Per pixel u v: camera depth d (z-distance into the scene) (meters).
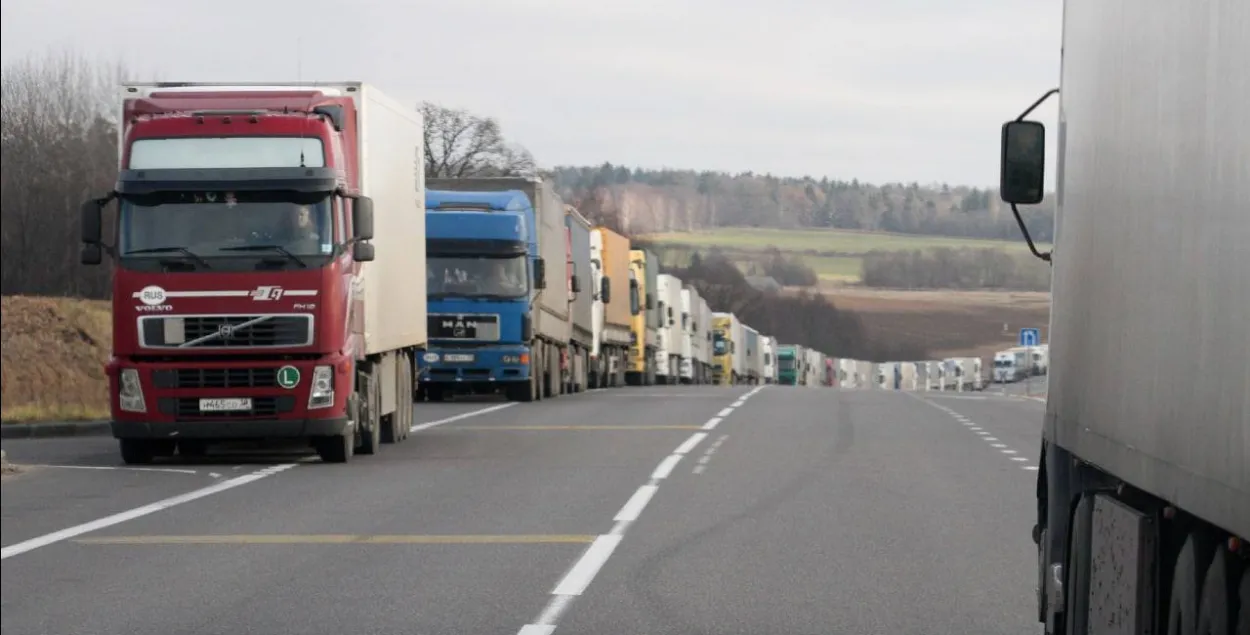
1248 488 9.08
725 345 192.38
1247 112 9.41
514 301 70.06
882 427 55.12
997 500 31.64
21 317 79.75
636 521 28.23
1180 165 11.06
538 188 74.12
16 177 110.19
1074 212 15.61
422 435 50.09
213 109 38.88
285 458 41.50
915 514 29.28
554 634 18.02
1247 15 9.45
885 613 19.27
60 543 25.86
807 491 33.25
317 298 38.00
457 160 168.25
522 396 72.94
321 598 20.48
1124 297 12.82
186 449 43.34
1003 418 63.47
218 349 37.94
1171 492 10.98
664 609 19.58
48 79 112.06
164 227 38.00
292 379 38.03
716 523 27.95
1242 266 9.39
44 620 19.08
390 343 44.53
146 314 37.94
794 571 22.55
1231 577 10.21
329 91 41.06
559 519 28.55
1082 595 14.42
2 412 58.41
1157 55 11.94
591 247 98.56
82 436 53.12
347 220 39.19
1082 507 14.59
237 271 37.94
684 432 51.50
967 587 21.14
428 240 70.06
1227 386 9.60
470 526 27.58
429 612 19.44
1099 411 13.74
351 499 31.81
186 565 23.44
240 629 18.47
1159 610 12.02
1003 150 17.08
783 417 60.72
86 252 38.22
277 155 38.00
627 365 118.75
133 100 39.78
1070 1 16.44
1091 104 14.88
